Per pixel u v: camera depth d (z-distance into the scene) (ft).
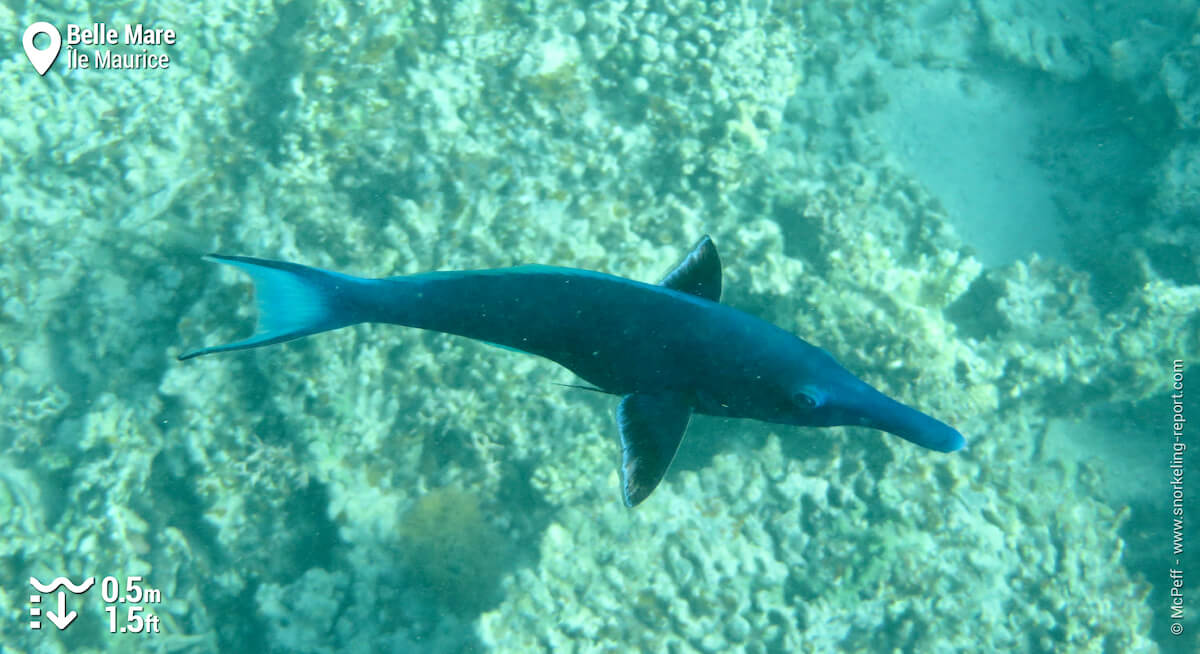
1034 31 6.67
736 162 4.90
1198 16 6.11
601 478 4.08
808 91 6.56
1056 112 6.68
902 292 5.03
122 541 4.10
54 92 4.22
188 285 4.27
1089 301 5.95
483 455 4.10
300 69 4.27
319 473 3.99
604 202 4.54
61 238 4.27
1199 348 5.49
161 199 4.30
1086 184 6.44
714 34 4.77
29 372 4.26
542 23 4.54
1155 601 5.46
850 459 4.35
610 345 1.35
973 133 6.66
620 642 3.93
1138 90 6.25
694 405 1.37
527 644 3.72
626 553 4.02
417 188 4.21
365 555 3.91
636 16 4.70
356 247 4.20
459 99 4.36
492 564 3.92
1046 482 5.41
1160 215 6.00
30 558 4.03
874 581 4.23
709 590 4.07
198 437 4.05
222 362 4.06
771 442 4.37
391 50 4.30
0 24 4.12
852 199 5.90
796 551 4.27
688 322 1.33
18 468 4.16
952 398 4.66
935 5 6.80
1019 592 4.60
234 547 4.10
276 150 4.33
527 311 1.34
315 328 1.33
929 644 4.24
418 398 4.12
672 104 4.67
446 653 3.69
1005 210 6.53
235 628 4.17
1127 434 5.81
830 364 1.33
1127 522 5.69
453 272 1.35
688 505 4.25
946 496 4.54
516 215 4.29
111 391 4.25
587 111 4.58
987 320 5.82
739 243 4.74
